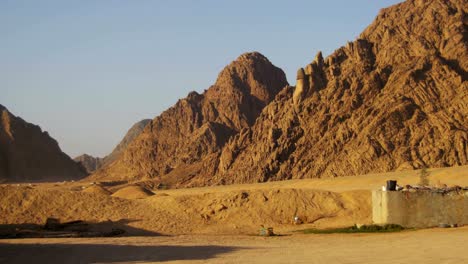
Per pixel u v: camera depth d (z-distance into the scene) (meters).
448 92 120.69
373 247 33.59
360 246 34.59
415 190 46.53
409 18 143.12
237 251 33.97
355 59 142.75
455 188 46.31
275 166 135.38
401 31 141.75
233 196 58.12
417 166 109.19
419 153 112.31
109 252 34.66
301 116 140.62
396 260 27.52
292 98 149.62
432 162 109.06
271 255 31.47
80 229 50.75
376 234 42.75
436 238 36.97
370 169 114.00
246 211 56.12
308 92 145.62
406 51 135.25
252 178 138.25
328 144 128.12
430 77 124.81
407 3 150.50
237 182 141.62
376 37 144.88
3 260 32.47
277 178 131.00
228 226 53.38
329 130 131.62
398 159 112.50
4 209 55.69
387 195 46.22
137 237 45.22
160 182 177.50
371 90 131.25
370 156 115.81
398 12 149.12
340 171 118.00
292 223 54.00
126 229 51.53
